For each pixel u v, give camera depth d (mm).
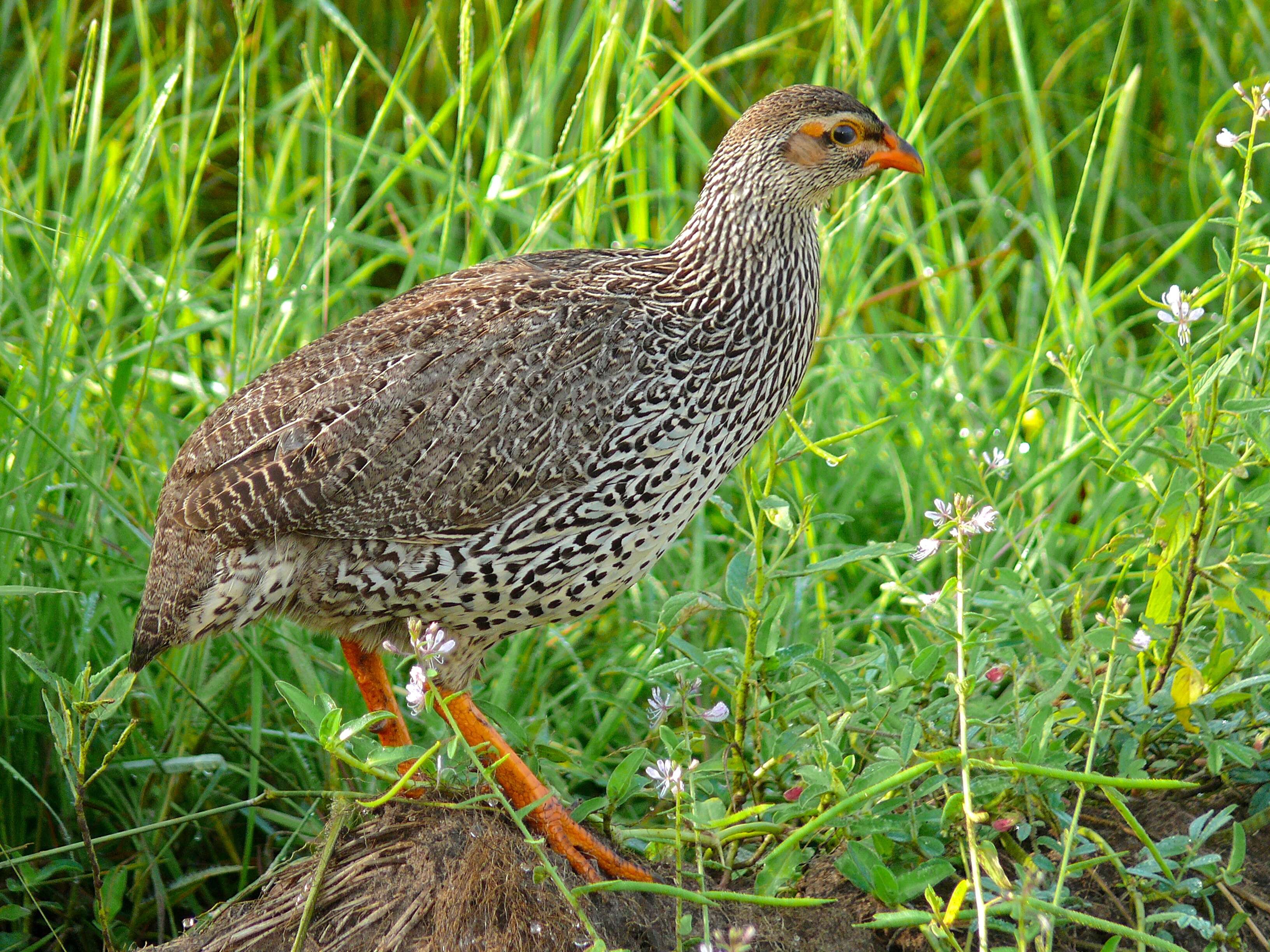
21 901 7516
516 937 6078
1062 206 12891
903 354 10703
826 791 6262
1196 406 6449
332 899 6258
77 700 6180
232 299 9984
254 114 11211
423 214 11719
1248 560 6496
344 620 6816
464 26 8602
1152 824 6629
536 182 9641
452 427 6516
